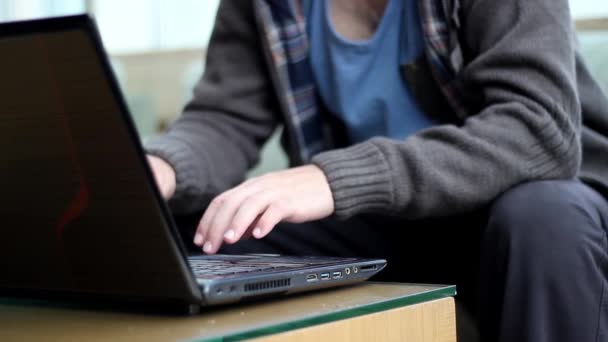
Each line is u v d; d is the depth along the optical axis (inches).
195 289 25.7
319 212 36.6
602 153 45.6
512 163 39.3
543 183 37.8
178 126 54.2
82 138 23.6
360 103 51.5
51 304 31.8
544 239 33.9
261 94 56.7
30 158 25.0
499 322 35.4
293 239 50.3
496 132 39.9
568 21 43.9
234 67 56.6
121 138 23.0
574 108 41.5
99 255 26.2
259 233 34.0
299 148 53.6
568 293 33.3
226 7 57.1
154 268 25.5
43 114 23.8
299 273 30.3
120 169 23.7
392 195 38.5
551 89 41.1
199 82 57.6
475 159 39.4
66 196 25.3
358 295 31.4
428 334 31.5
